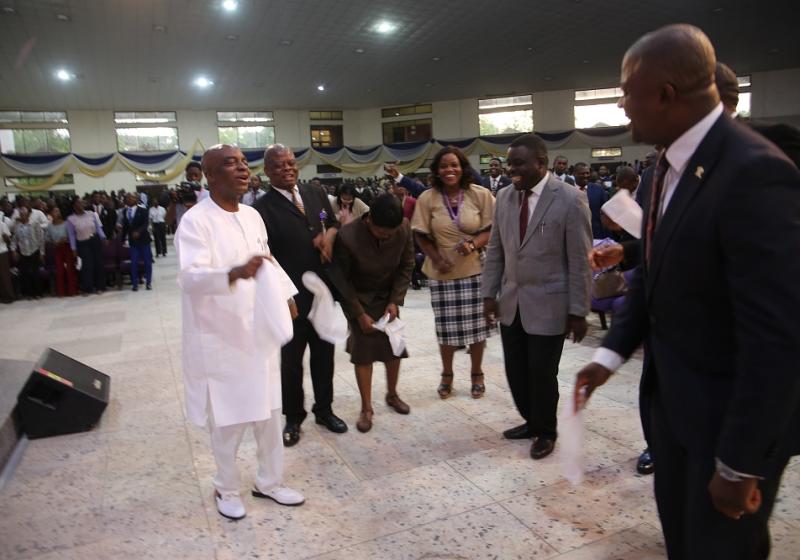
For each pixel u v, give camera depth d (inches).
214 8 442.3
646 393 55.6
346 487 98.7
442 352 139.1
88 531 87.5
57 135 822.5
